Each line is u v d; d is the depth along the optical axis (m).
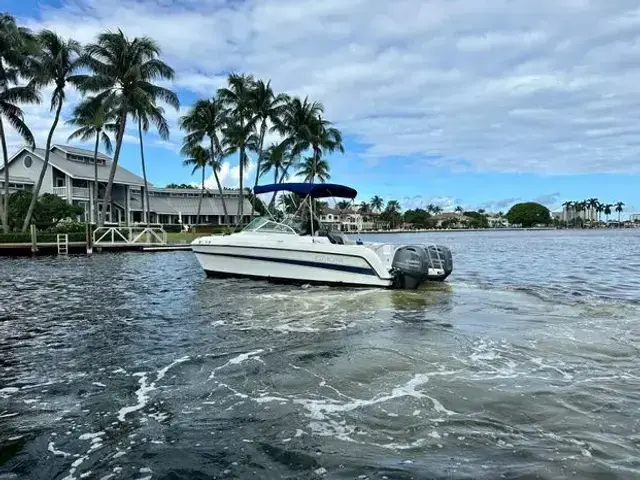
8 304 9.72
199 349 6.09
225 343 6.36
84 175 45.16
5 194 29.11
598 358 5.39
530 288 11.18
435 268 12.02
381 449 3.35
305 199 13.09
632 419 3.74
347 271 11.38
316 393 4.43
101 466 3.26
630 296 9.95
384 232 123.50
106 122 35.31
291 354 5.71
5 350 6.20
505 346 5.93
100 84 30.61
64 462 3.31
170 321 7.88
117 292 11.37
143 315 8.42
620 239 56.09
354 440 3.49
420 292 10.53
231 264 13.27
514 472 3.00
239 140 38.84
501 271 16.19
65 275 15.48
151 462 3.29
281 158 42.12
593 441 3.39
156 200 59.62
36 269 17.67
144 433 3.72
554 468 3.04
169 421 3.92
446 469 3.06
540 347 5.86
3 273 16.17
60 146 46.84
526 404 4.05
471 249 33.69
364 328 7.07
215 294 10.66
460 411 3.94
